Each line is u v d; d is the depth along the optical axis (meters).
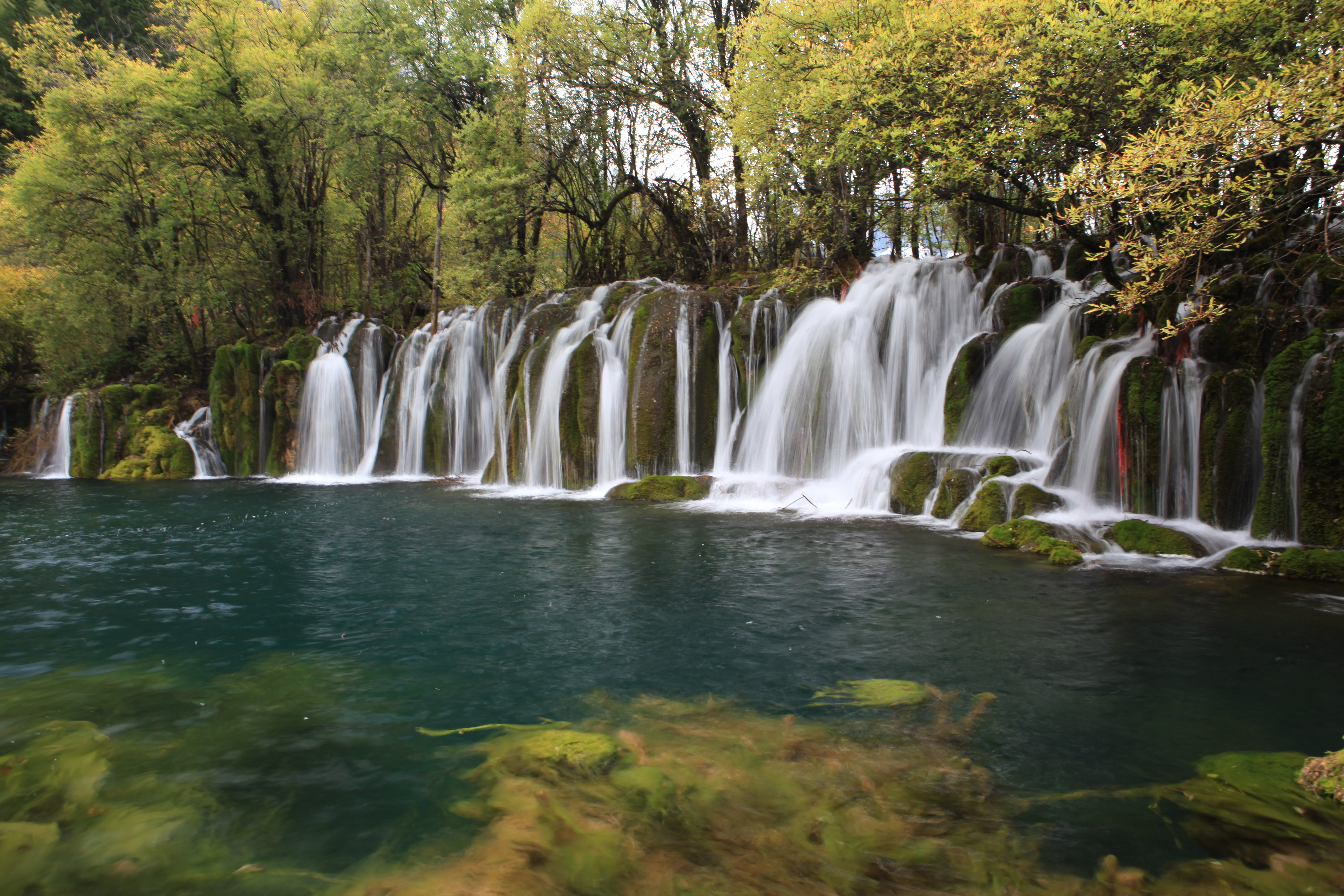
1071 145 13.84
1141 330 12.34
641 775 4.46
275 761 4.79
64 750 4.93
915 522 12.92
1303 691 5.71
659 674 6.23
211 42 28.14
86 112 27.12
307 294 30.70
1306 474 9.47
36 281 32.38
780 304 18.11
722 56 25.22
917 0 15.58
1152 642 6.77
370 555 10.91
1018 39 13.27
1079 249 15.91
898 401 16.20
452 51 27.56
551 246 36.78
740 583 9.01
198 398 27.34
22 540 12.44
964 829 3.92
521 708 5.57
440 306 30.17
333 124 27.64
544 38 25.39
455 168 27.42
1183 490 10.85
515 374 20.25
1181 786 4.36
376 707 5.62
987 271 16.41
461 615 7.96
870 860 3.65
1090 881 3.49
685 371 17.81
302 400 24.00
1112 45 12.71
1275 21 11.89
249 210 30.72
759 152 20.06
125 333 29.62
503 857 3.70
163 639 7.28
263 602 8.53
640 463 17.77
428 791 4.39
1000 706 5.48
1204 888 3.43
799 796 4.24
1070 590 8.44
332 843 3.88
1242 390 10.26
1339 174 8.16
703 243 27.36
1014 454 13.38
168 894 3.47
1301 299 11.38
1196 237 8.39
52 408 27.33
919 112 14.89
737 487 16.05
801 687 5.91
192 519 14.54
